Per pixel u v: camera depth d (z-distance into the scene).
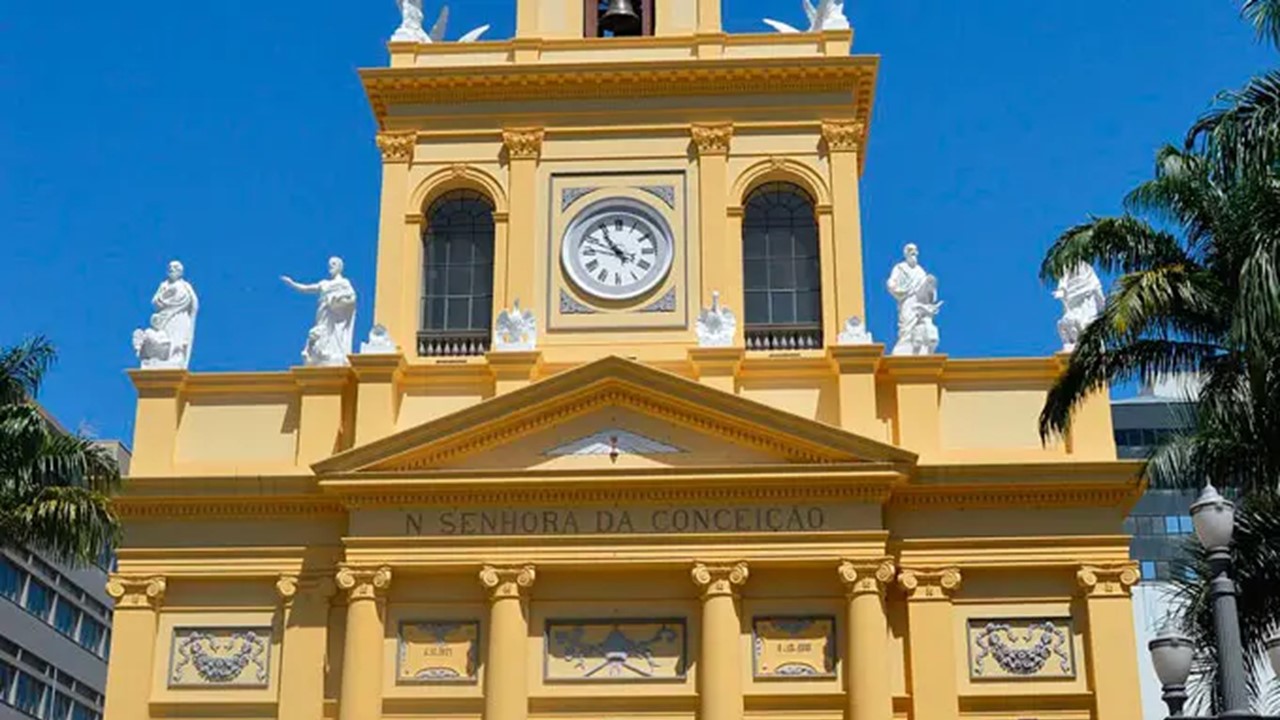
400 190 35.34
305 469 32.56
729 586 30.53
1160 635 22.02
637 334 33.97
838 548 30.61
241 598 31.78
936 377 32.84
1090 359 24.38
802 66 35.28
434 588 31.23
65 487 28.55
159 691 31.28
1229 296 23.05
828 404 32.94
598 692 30.52
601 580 31.16
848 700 30.08
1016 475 31.31
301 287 34.09
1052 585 31.23
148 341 33.50
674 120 35.44
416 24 36.69
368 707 30.25
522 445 31.72
